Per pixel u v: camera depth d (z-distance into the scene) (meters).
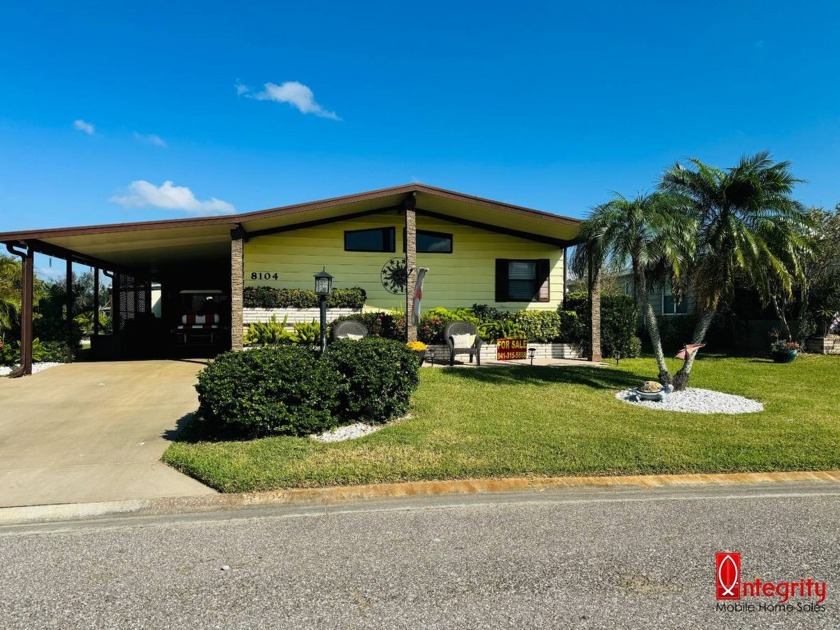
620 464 4.58
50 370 10.83
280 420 5.48
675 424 6.03
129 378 9.68
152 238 10.93
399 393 6.24
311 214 11.77
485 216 12.67
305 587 2.73
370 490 4.10
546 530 3.43
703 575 2.86
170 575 2.87
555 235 13.54
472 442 5.20
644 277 8.13
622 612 2.50
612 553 3.11
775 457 4.80
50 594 2.67
